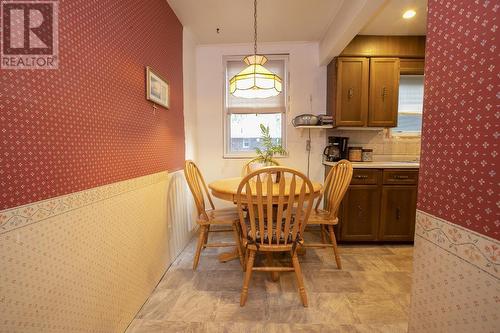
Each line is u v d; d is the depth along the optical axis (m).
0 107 0.75
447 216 0.81
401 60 2.82
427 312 0.92
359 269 2.11
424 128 0.92
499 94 0.63
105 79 1.26
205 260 2.26
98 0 1.20
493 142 0.65
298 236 1.68
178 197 2.37
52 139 0.93
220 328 1.42
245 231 1.67
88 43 1.13
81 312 1.07
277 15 2.49
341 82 2.81
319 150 3.24
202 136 3.29
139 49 1.65
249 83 2.00
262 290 1.79
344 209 2.61
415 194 2.60
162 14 2.09
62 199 0.97
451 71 0.78
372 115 2.83
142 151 1.67
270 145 2.78
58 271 0.95
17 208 0.79
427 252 0.92
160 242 1.94
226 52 3.23
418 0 2.15
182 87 2.63
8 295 0.77
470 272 0.73
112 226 1.30
